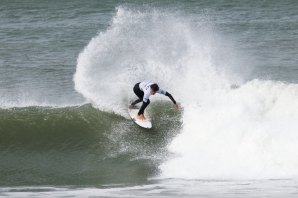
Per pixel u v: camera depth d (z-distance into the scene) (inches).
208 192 1460.4
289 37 4178.2
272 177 1631.4
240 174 1667.1
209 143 1844.2
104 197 1450.5
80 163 1857.8
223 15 5147.6
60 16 5226.4
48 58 3585.1
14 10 5600.4
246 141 1772.9
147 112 2074.3
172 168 1755.7
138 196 1446.9
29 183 1705.2
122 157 1872.5
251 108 1955.0
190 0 5920.3
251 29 4498.0
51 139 1993.1
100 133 2005.4
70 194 1509.6
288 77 3093.0
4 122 2054.6
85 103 2182.6
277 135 1754.4
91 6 5684.1
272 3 5703.7
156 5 5639.8
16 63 3449.8
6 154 1929.1
